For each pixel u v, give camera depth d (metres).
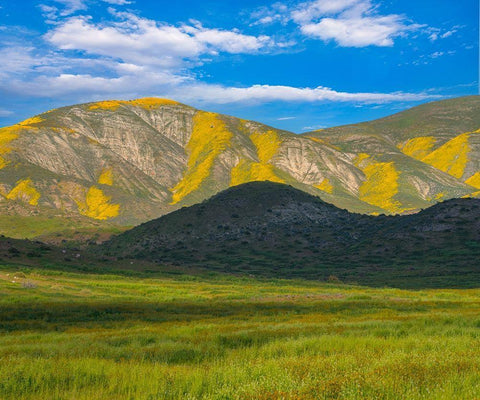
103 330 24.44
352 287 69.69
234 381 8.79
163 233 153.75
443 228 115.94
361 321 24.67
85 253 94.81
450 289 64.94
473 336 16.14
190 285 68.00
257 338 16.95
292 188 188.75
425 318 23.52
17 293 44.06
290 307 37.25
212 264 119.44
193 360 13.02
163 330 22.09
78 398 8.21
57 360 11.90
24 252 80.56
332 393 7.62
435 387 7.85
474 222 114.88
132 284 62.72
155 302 43.19
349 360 10.41
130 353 14.05
